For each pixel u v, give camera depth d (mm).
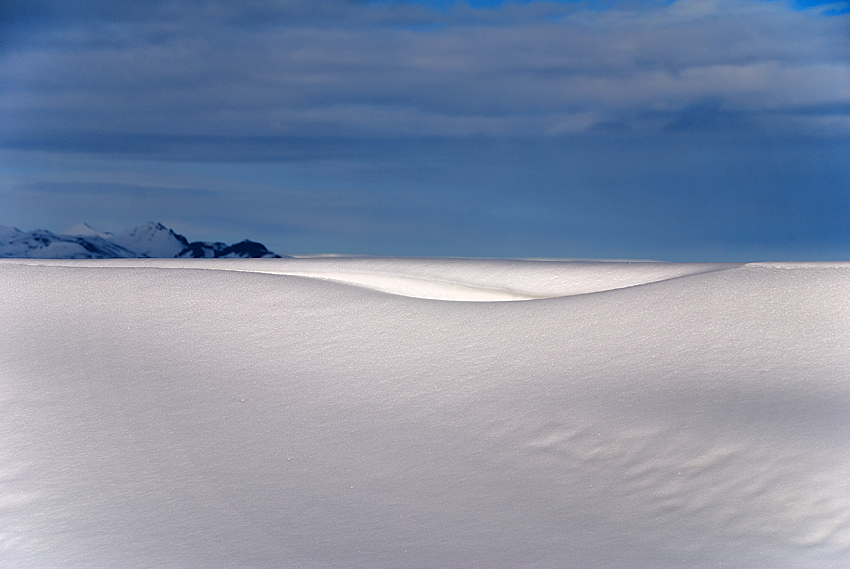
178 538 6949
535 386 9789
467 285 16172
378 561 6336
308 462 8422
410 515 7168
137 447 8938
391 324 12703
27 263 19062
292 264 18531
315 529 7000
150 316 13648
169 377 11070
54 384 10859
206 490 7895
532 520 6891
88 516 7457
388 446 8656
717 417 8258
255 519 7254
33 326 13312
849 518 6277
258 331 12766
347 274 17391
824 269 13039
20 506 7727
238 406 10016
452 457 8258
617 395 9195
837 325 10656
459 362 10914
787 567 5766
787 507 6574
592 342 11031
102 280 15789
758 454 7383
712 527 6473
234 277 15773
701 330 10938
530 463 7961
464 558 6305
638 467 7590
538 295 15398
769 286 12273
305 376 10922
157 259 19875
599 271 16109
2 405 10188
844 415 8039
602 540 6445
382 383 10477
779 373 9422
